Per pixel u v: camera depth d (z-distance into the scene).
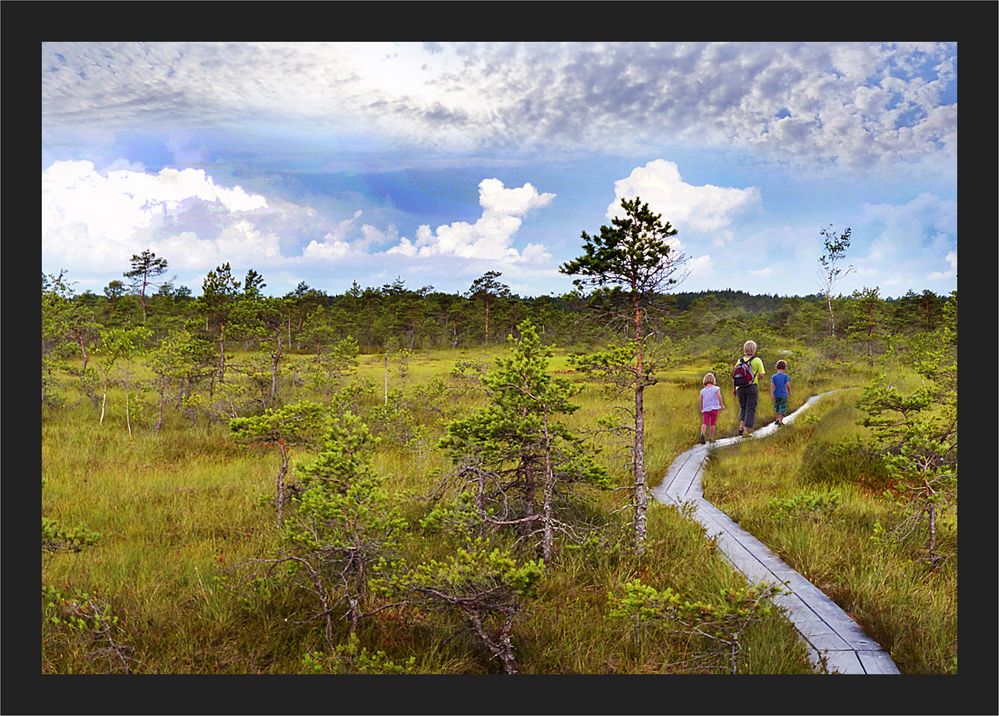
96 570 6.22
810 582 5.92
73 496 8.76
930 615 5.02
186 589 5.93
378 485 6.09
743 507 7.97
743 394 13.27
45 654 4.99
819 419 12.60
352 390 16.38
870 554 6.21
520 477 7.32
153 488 9.30
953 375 9.20
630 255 6.75
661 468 10.26
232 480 9.87
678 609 4.73
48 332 15.85
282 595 5.75
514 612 4.80
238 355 20.56
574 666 4.84
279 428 7.39
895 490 8.27
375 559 5.75
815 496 7.70
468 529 6.52
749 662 4.68
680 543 6.70
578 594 5.78
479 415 6.93
